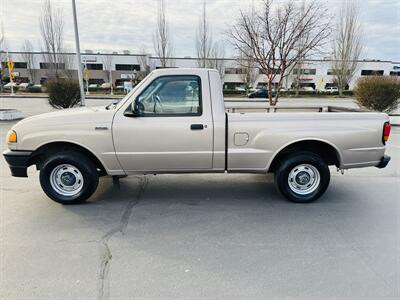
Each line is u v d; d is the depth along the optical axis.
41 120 4.04
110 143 4.01
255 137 4.07
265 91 38.78
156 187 5.08
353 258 2.99
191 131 3.99
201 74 4.01
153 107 4.02
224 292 2.48
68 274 2.71
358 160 4.26
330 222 3.79
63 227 3.62
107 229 3.58
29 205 4.27
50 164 4.11
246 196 4.69
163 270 2.78
